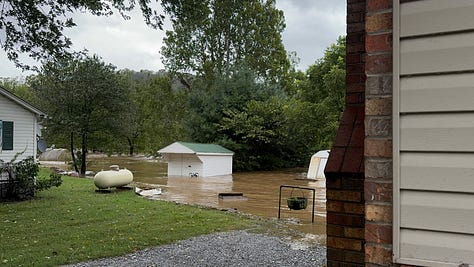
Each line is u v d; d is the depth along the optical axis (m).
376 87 1.33
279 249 5.73
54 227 6.93
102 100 18.67
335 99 20.05
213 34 30.55
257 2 30.66
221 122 25.22
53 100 18.06
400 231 1.26
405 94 1.27
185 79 32.22
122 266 4.71
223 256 5.29
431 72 1.23
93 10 7.03
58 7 6.84
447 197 1.19
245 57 30.75
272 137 25.06
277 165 26.02
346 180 2.06
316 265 4.89
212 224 7.62
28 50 7.08
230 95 26.08
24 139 11.18
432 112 1.22
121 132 19.45
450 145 1.19
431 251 1.21
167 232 6.67
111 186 12.50
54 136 18.95
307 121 22.38
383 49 1.32
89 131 18.97
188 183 17.12
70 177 17.09
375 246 1.31
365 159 1.34
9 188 10.33
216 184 16.77
